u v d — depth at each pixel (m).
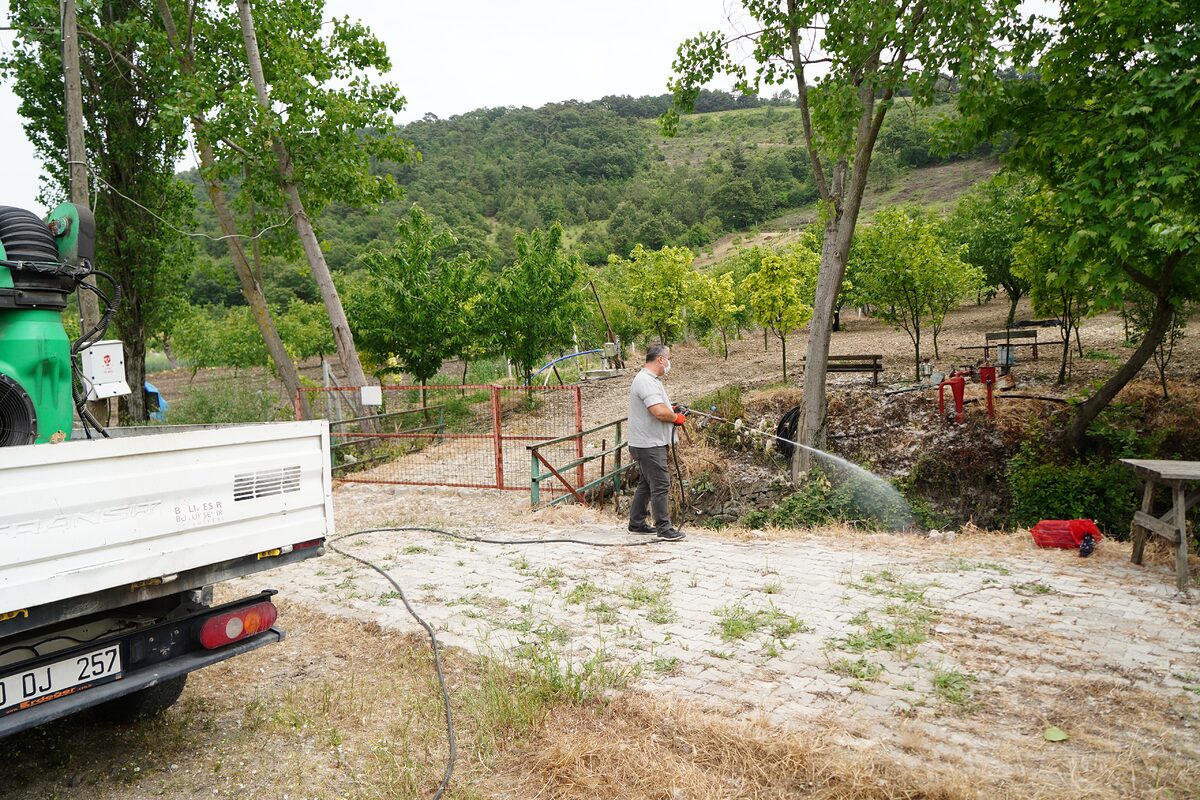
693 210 109.56
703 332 30.17
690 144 161.75
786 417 14.77
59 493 2.86
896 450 13.59
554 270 19.92
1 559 2.69
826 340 12.95
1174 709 3.55
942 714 3.61
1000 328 26.48
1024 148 10.88
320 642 5.05
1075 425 12.11
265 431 3.63
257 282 18.23
